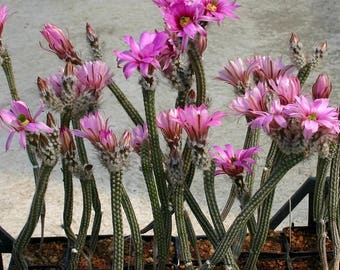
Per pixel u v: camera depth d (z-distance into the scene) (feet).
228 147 2.82
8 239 3.74
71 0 8.42
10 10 8.24
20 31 7.81
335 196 3.02
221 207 5.17
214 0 2.74
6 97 6.66
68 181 3.13
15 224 5.11
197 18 2.65
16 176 5.62
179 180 2.71
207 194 2.75
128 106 3.17
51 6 8.31
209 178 2.72
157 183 3.00
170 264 3.66
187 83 3.01
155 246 3.31
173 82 3.01
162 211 3.09
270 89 2.68
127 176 5.52
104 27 7.79
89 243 3.68
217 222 2.78
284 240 3.90
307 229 3.96
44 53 7.39
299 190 3.93
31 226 3.15
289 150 2.37
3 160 5.81
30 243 3.90
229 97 6.50
